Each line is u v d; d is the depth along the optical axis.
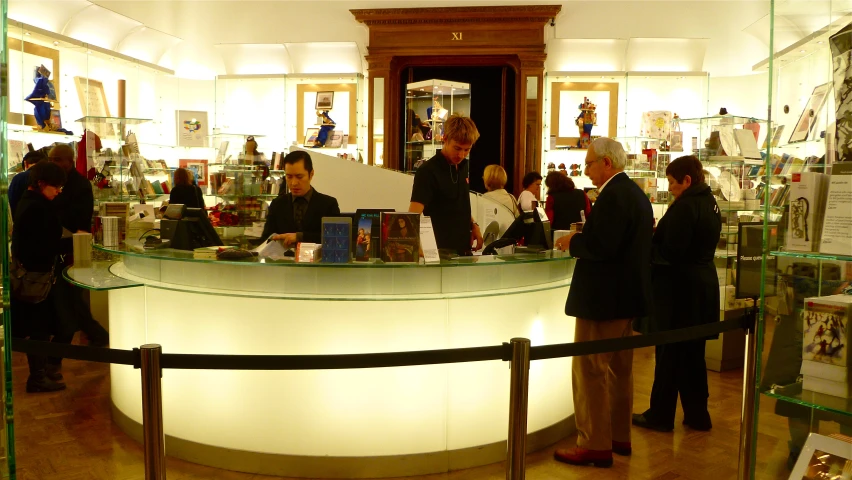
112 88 8.38
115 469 3.22
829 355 1.94
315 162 5.68
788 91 1.96
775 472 2.12
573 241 3.12
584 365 3.27
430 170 3.61
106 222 3.89
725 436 3.77
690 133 8.20
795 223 1.94
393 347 3.12
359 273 3.05
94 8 7.66
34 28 6.65
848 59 1.85
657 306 3.84
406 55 8.83
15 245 4.18
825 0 1.95
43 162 4.16
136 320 3.52
